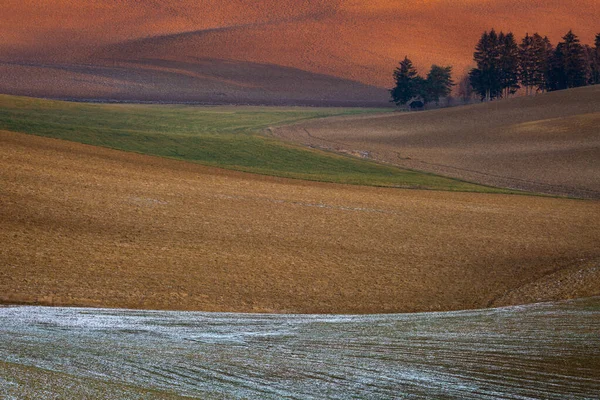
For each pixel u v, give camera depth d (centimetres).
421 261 7306
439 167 16800
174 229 7706
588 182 14838
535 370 3247
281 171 14475
